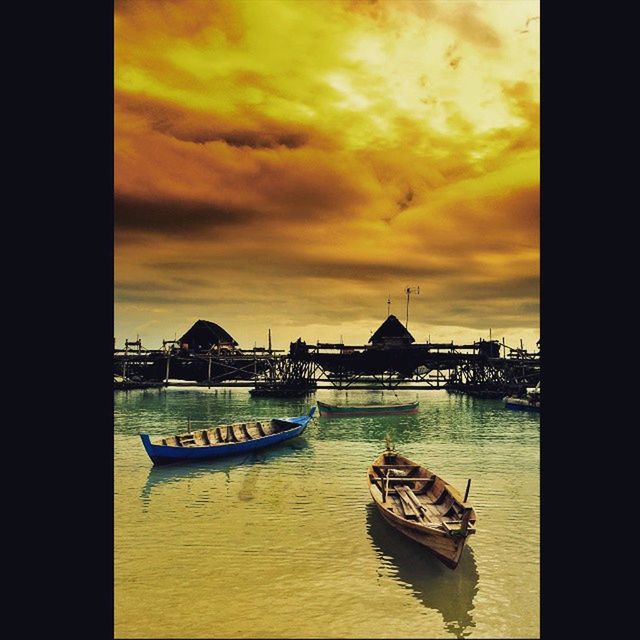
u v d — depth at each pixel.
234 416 43.28
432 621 10.43
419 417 43.06
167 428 36.12
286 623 10.29
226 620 10.41
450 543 11.98
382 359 58.66
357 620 10.45
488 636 9.92
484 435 33.34
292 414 44.69
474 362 61.16
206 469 23.23
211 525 15.62
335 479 21.38
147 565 12.80
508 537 14.63
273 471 22.84
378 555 13.40
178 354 67.81
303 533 14.90
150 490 19.69
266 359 62.91
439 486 16.42
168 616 10.53
